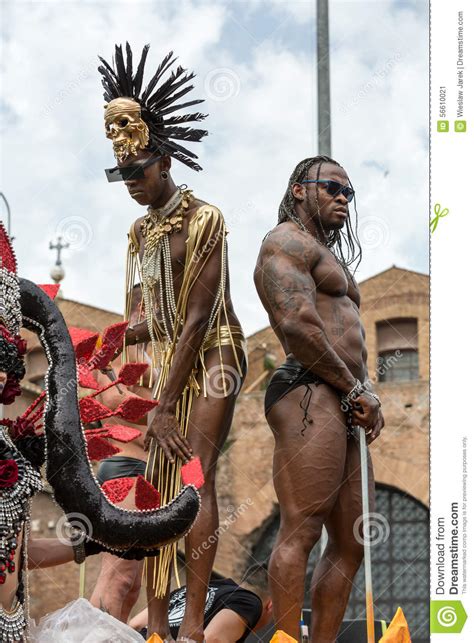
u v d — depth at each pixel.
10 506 5.13
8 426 5.29
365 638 7.57
